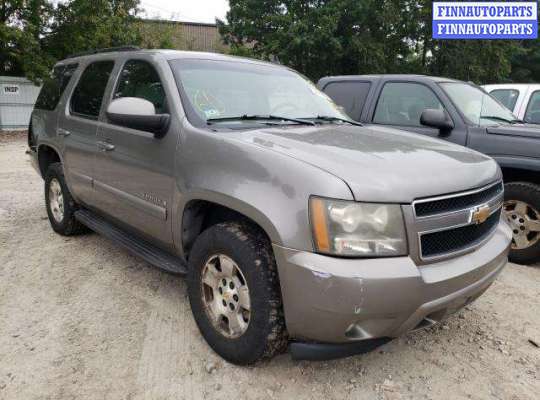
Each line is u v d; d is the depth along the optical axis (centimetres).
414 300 223
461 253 250
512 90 704
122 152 349
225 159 265
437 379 271
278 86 375
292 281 227
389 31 2520
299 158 244
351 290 214
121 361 279
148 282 388
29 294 362
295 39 2242
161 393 252
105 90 394
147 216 332
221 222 290
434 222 236
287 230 228
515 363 289
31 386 254
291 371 272
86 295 362
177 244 308
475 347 306
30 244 470
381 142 298
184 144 293
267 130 300
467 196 256
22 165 975
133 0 2189
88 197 419
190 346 295
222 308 276
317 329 228
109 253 450
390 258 223
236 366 274
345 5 2316
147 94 341
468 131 466
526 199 441
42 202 640
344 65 2536
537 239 442
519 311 357
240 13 2603
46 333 307
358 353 237
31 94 1784
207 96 323
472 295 258
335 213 220
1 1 1636
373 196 222
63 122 449
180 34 2788
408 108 526
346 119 383
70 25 1852
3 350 286
